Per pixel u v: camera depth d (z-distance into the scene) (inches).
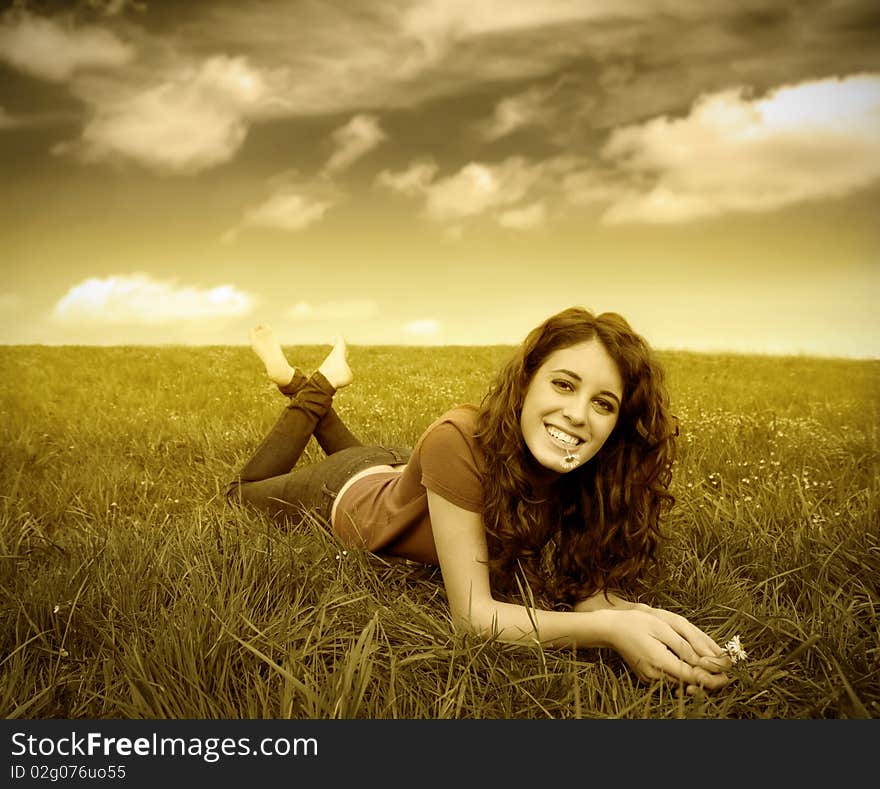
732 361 389.4
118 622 92.7
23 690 81.7
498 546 96.3
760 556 118.3
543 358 88.2
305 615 95.8
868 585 109.4
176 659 81.2
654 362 90.2
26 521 127.9
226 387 289.3
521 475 91.2
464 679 81.3
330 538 118.9
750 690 81.1
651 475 97.0
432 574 110.7
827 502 148.8
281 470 143.9
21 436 191.8
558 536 104.8
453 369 345.1
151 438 196.7
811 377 338.6
